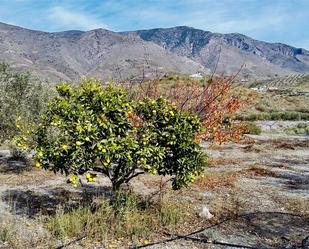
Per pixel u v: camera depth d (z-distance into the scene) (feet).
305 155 51.52
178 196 27.40
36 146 21.27
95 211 21.16
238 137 43.34
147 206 22.52
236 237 19.52
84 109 20.77
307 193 29.68
